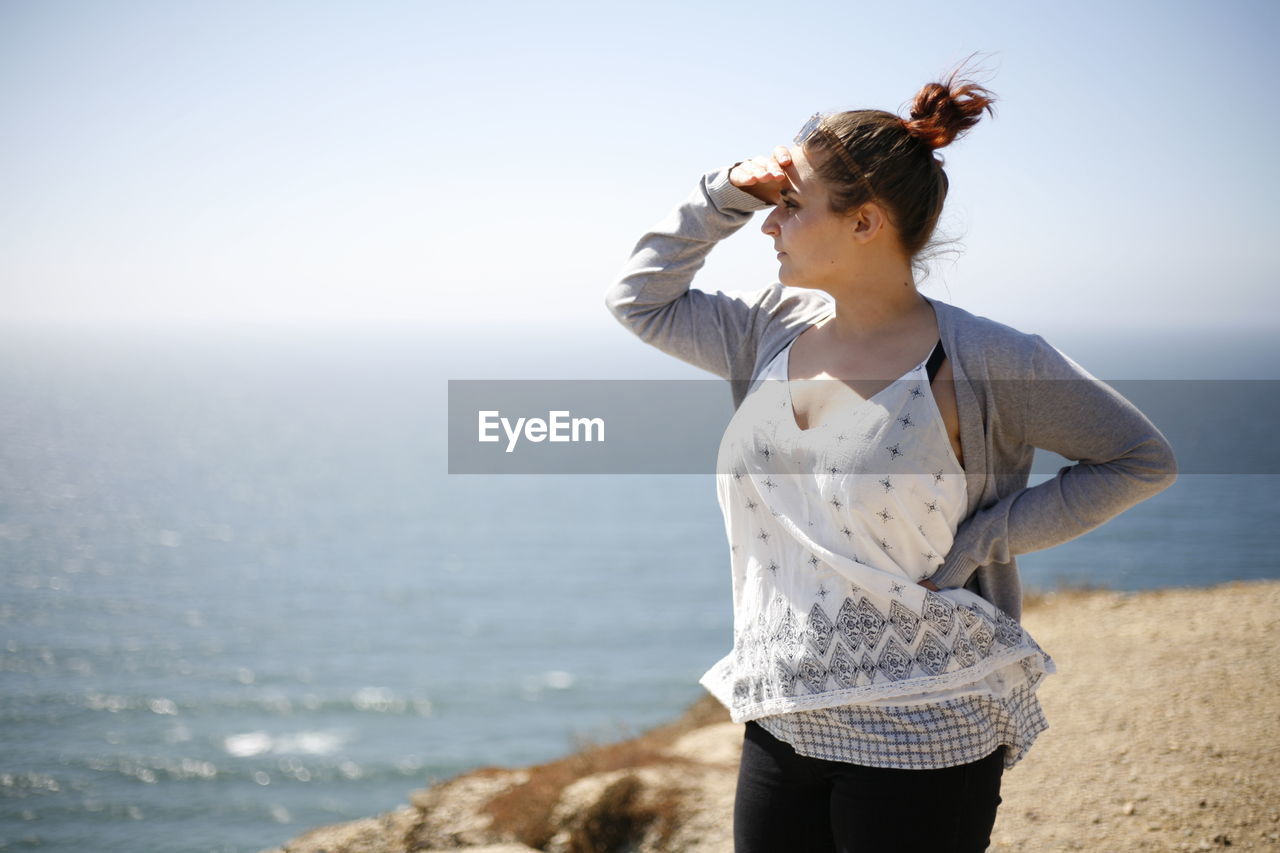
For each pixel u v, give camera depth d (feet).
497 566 390.83
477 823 14.80
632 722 197.88
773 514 5.07
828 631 4.83
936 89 4.91
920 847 4.61
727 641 275.39
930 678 4.67
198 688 230.89
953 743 4.64
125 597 327.26
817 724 4.85
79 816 153.48
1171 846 10.25
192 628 288.92
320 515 501.56
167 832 146.10
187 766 177.58
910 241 4.92
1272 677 15.11
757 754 5.23
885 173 4.80
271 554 405.39
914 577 4.86
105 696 222.69
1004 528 4.85
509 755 180.96
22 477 595.47
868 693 4.69
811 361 5.22
